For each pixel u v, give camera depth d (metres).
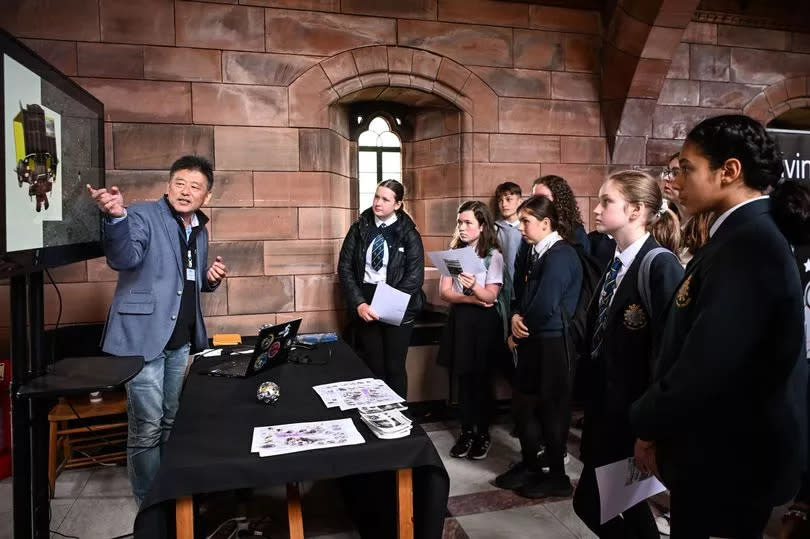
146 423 2.42
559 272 2.70
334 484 3.09
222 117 3.80
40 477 1.89
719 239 1.24
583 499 1.84
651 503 2.72
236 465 1.62
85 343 3.46
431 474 1.83
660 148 4.68
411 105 4.66
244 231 3.87
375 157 4.75
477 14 4.25
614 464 1.68
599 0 4.45
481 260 3.14
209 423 1.93
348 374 2.55
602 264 3.66
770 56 4.89
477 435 3.44
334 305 4.06
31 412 1.86
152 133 3.69
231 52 3.79
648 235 1.81
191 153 3.76
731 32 4.79
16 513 1.80
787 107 4.96
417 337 4.11
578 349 1.96
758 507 1.17
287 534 2.55
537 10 4.38
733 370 1.13
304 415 2.01
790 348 1.12
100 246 2.50
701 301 1.20
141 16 3.63
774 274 1.12
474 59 4.27
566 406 2.81
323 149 3.99
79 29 3.55
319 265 4.02
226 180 3.82
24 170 1.67
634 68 4.32
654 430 1.26
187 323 2.63
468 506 2.80
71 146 2.12
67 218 2.07
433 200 4.63
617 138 4.54
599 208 1.83
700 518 1.24
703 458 1.21
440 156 4.53
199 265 2.73
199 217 2.73
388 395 2.21
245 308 3.89
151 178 3.70
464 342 3.35
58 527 2.66
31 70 1.74
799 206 1.17
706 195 1.29
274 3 3.85
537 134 4.44
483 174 4.35
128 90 3.64
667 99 4.68
